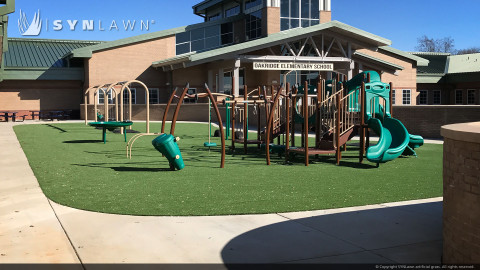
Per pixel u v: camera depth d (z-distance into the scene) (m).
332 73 43.38
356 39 38.22
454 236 4.63
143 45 41.28
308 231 6.20
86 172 11.31
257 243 5.71
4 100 39.94
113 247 5.61
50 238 6.00
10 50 43.78
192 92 41.19
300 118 15.74
